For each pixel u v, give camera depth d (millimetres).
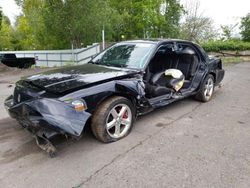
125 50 4172
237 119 4129
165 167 2635
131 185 2336
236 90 6375
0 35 34938
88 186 2324
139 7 22797
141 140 3283
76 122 2660
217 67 5492
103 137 3098
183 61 4840
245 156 2865
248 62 13703
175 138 3357
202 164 2691
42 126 2625
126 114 3338
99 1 16359
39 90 2908
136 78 3445
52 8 16141
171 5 23625
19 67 14680
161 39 4312
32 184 2352
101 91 2936
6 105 3322
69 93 2736
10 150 3000
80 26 16500
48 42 22078
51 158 2818
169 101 4098
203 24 24656
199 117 4219
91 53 17688
